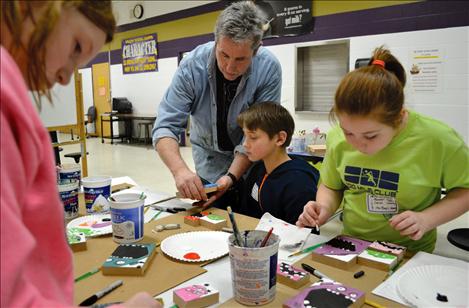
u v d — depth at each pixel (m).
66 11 0.48
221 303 0.80
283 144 1.58
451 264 0.95
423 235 1.11
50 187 0.48
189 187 1.43
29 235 0.41
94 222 1.26
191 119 1.93
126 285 0.87
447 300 0.78
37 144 0.44
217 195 1.54
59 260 0.51
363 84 0.93
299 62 4.95
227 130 1.83
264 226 1.22
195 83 1.72
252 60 1.69
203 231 1.18
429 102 4.02
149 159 6.14
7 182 0.40
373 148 1.01
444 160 1.10
